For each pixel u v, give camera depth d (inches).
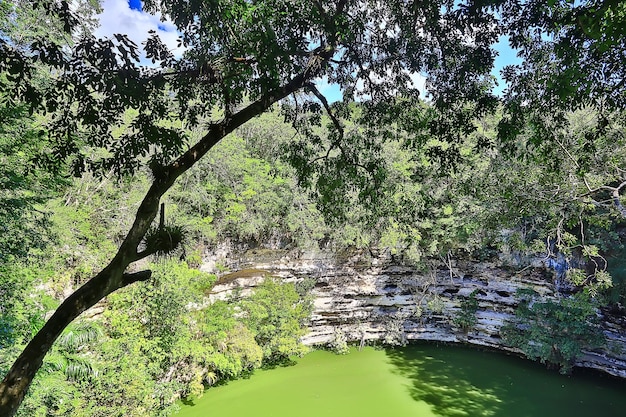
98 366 461.1
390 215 403.2
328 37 215.9
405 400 681.6
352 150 358.0
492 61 249.6
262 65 183.8
